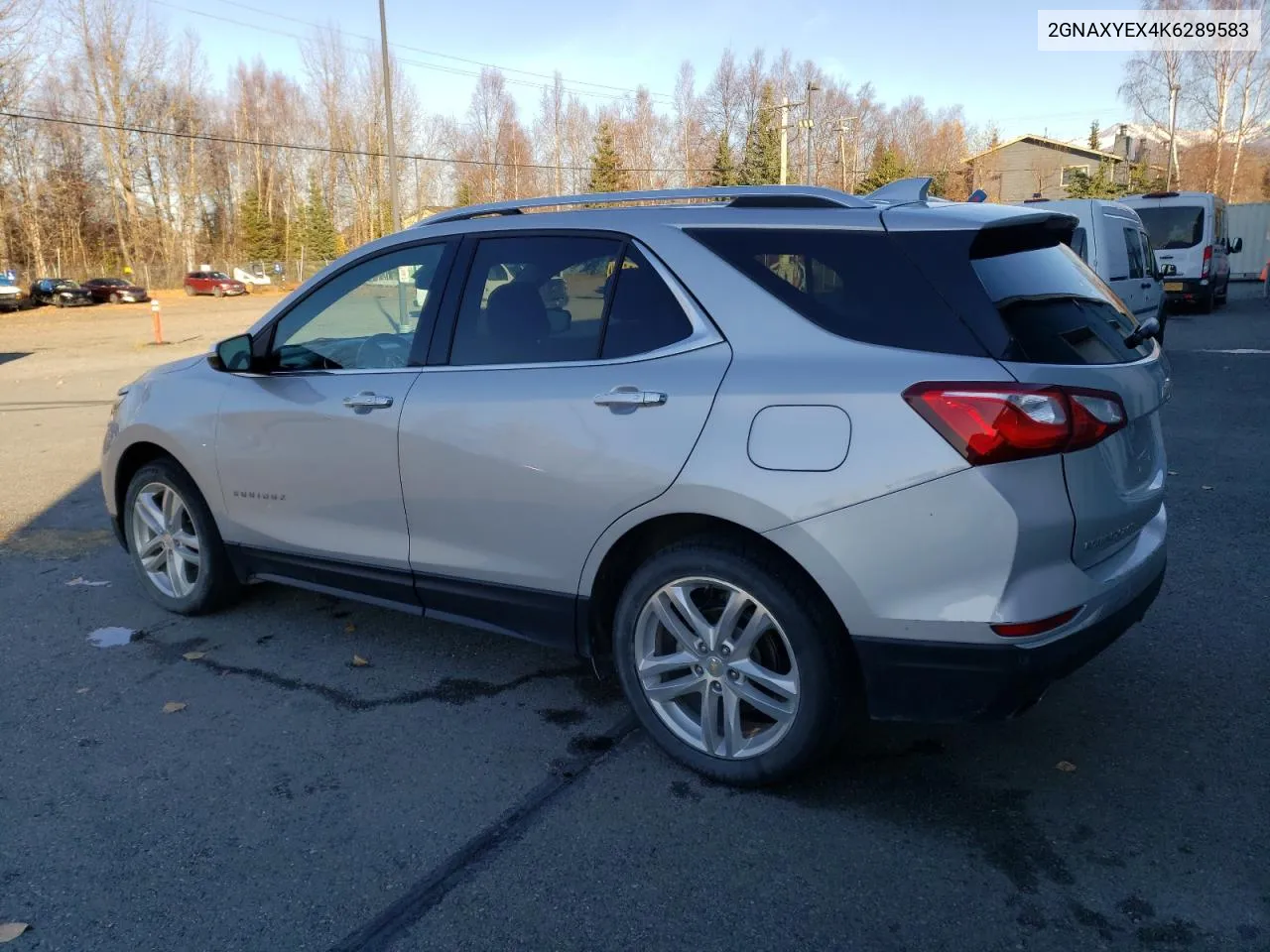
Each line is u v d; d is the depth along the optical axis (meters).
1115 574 2.90
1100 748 3.35
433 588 3.74
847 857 2.78
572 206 3.64
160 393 4.61
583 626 3.39
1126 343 3.16
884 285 2.87
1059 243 3.38
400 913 2.59
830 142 67.25
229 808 3.09
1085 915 2.52
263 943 2.48
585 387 3.23
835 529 2.75
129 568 5.53
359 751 3.45
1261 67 50.00
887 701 2.82
